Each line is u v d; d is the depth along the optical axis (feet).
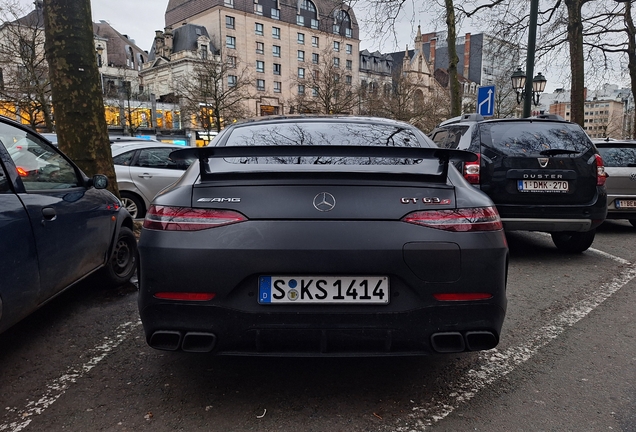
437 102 166.09
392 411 8.14
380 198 7.64
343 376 9.43
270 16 265.54
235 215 7.52
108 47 284.00
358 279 7.48
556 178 18.56
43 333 11.87
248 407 8.24
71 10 22.15
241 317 7.43
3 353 10.73
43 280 10.46
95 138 23.07
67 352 10.72
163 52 252.42
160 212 7.76
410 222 7.57
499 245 7.84
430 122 160.86
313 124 11.21
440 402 8.46
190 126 184.96
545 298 14.89
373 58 319.27
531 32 46.65
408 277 7.45
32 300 10.06
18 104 89.30
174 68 243.40
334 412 8.09
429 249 7.47
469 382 9.23
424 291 7.50
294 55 275.59
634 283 16.53
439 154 7.75
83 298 14.67
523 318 13.05
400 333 7.52
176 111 183.73
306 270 7.37
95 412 8.13
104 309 13.65
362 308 7.47
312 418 7.89
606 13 63.87
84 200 13.14
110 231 14.66
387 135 10.75
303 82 151.74
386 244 7.41
